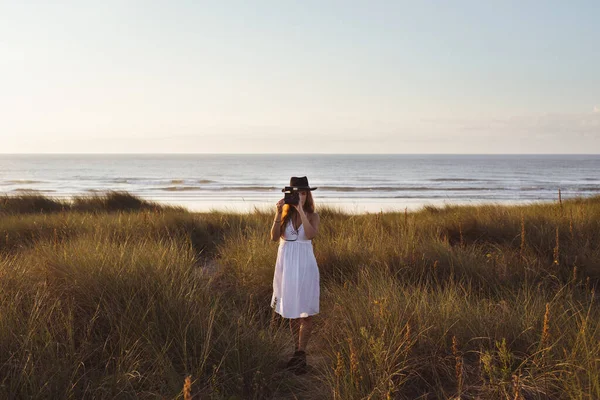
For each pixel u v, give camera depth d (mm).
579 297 4934
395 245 6918
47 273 4715
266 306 5441
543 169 103812
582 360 3176
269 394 3418
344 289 5129
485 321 3932
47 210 14383
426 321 3828
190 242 8109
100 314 4000
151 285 4363
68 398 2912
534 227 8180
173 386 3135
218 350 3689
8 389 2912
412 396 3264
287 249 4176
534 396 3014
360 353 3436
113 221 9781
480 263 6324
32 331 3414
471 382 3283
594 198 15969
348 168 114688
